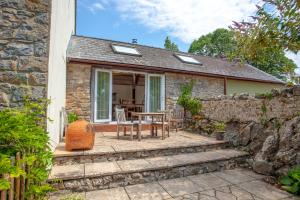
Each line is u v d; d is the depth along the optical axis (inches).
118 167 148.6
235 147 218.4
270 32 123.5
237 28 134.3
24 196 94.6
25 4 127.3
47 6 131.7
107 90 307.7
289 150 162.2
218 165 176.9
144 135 261.1
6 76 123.3
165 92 346.9
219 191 134.3
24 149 94.9
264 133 197.8
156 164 157.1
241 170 177.8
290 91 182.1
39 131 106.7
